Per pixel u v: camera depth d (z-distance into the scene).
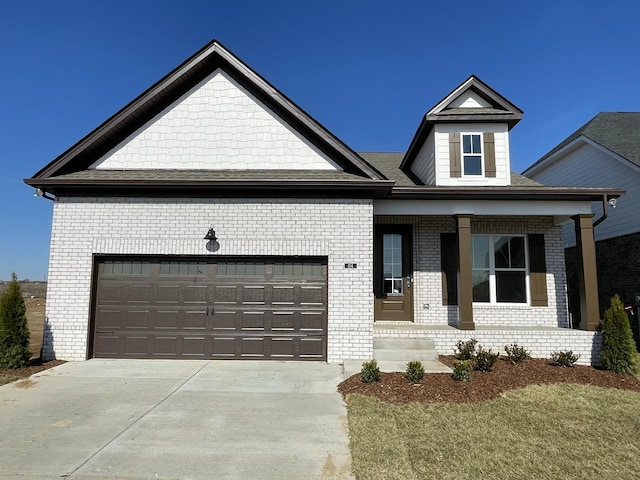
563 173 15.90
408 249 10.79
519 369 7.70
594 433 5.13
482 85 10.93
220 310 8.73
